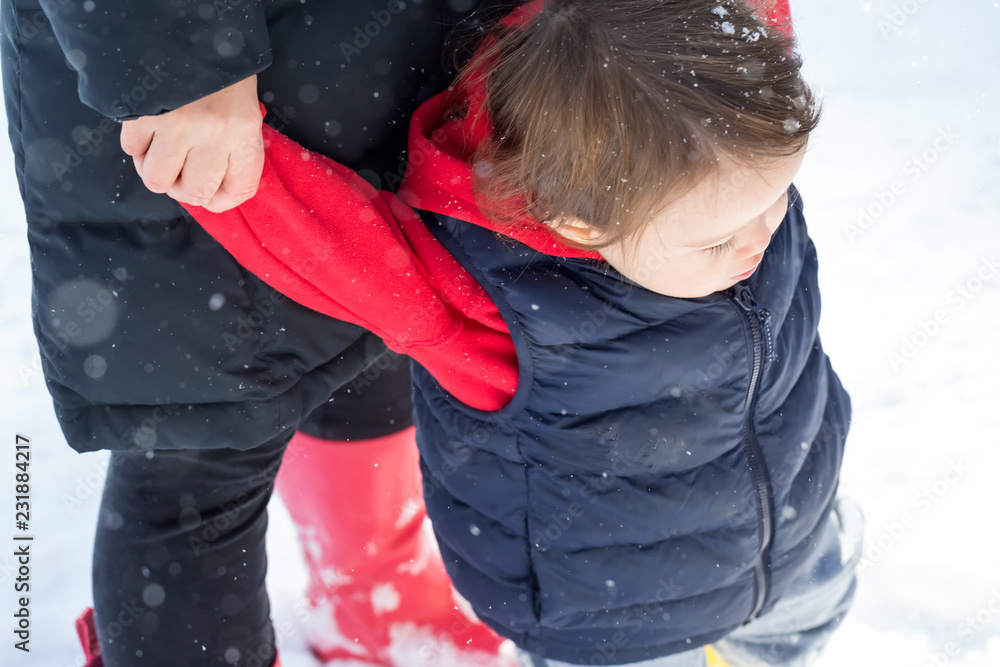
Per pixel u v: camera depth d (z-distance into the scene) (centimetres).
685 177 91
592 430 117
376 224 106
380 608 171
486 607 136
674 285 104
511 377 117
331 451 156
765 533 128
